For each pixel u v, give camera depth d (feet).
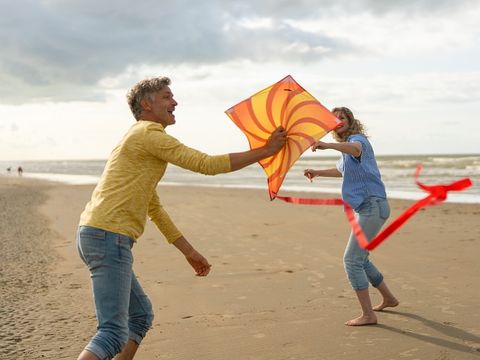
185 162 8.59
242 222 36.52
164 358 12.12
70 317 15.60
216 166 8.51
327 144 13.00
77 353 12.65
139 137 8.81
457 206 45.11
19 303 17.19
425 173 107.14
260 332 13.76
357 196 13.64
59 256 25.55
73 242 29.71
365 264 14.92
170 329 14.21
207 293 18.02
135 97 9.45
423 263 22.04
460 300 16.33
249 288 18.58
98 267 8.69
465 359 11.60
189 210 45.09
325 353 12.14
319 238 29.09
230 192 69.87
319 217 38.01
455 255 23.48
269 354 12.18
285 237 29.76
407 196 57.62
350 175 13.76
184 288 18.76
